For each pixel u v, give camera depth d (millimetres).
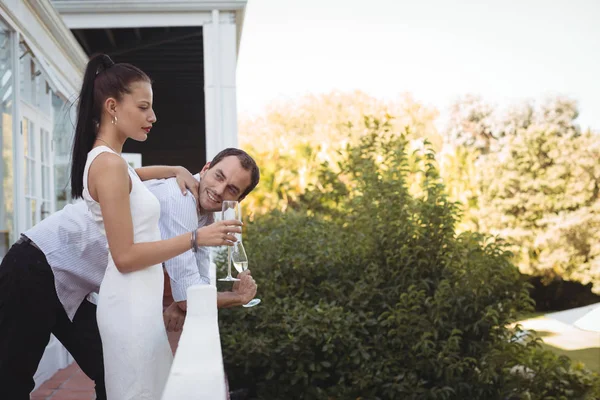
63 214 2580
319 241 6344
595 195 18359
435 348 5777
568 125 27281
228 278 2605
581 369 7574
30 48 4629
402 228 6180
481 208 18297
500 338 6004
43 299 2518
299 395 5430
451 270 6137
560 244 18078
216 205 2666
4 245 4113
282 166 14508
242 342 5316
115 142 2189
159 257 1978
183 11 7133
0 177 4074
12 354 2506
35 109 4922
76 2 6898
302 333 5211
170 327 2549
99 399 2664
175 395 1269
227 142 7137
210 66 7141
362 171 6973
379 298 6141
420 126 30016
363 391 5527
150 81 2236
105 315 1993
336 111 31719
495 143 28406
